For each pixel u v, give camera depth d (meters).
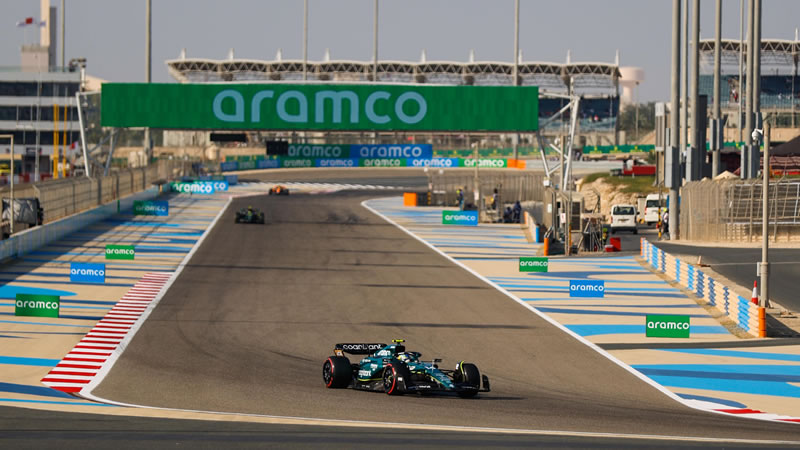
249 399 83.19
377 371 85.94
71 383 93.81
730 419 78.62
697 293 158.62
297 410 76.88
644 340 122.94
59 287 161.88
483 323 134.75
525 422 71.44
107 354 110.25
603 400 86.62
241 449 56.53
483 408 78.25
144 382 93.69
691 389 94.50
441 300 155.12
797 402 89.19
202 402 82.06
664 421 74.75
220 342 118.88
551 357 111.44
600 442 60.97
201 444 58.06
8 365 103.44
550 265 198.50
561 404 82.56
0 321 130.38
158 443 58.34
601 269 190.88
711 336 125.88
